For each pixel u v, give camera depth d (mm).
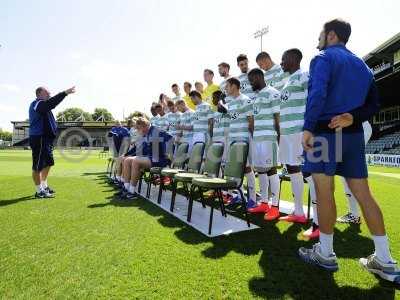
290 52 3682
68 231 3316
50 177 8531
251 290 2070
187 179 3846
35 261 2521
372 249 2805
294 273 2322
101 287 2094
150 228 3447
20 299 1946
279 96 4102
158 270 2359
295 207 3770
